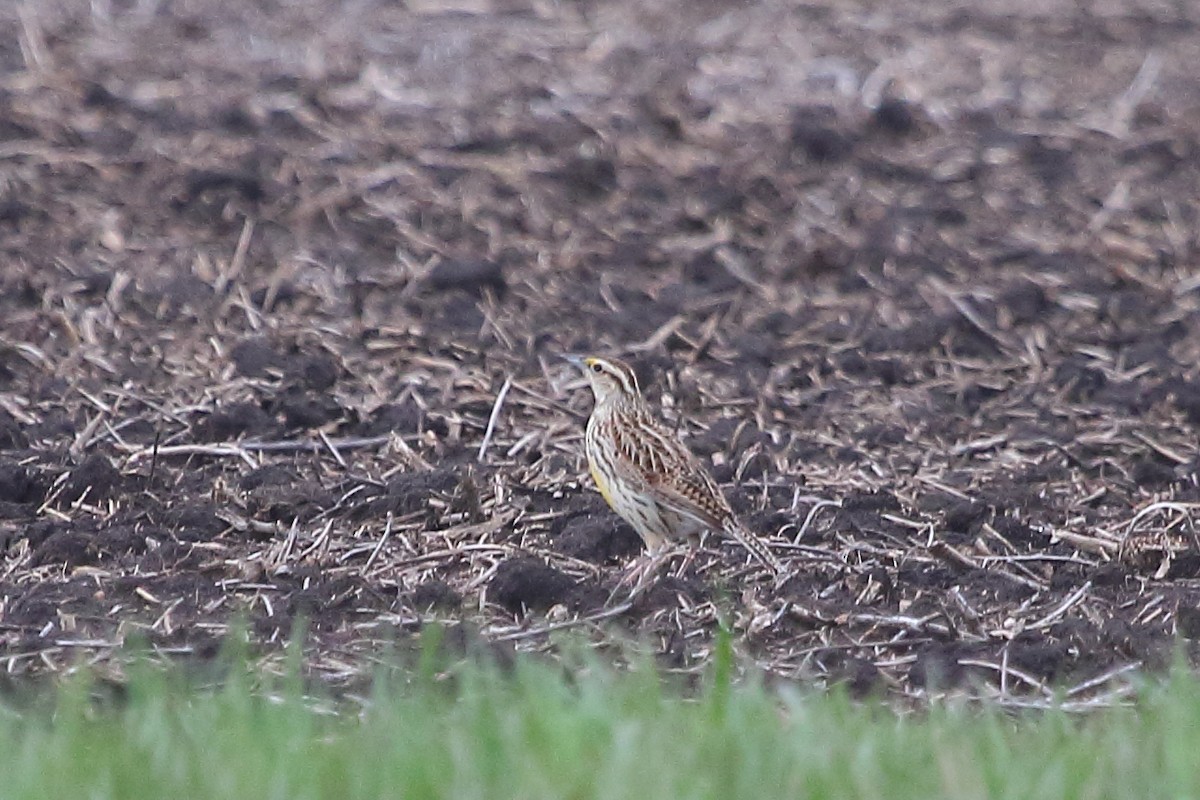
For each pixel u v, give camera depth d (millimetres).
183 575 12305
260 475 14148
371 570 12633
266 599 11992
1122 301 18859
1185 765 8672
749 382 16578
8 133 22297
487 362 16750
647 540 12531
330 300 17938
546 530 13422
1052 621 11961
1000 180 22953
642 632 11570
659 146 23484
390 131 23484
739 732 9070
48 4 28750
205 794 8352
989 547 13242
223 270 18453
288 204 20500
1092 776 8688
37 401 15508
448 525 13453
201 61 26172
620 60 27438
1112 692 10773
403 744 8906
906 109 24828
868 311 18453
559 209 21109
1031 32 29922
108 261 18625
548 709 9133
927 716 10289
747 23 29812
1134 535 13461
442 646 11086
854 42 28859
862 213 21469
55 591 12016
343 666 10852
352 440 15016
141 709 9531
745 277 19297
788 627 11758
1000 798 8445
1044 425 15891
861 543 13219
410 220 20406
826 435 15531
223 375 16094
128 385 15844
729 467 14602
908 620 11781
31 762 8695
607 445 12547
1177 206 22109
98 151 21922
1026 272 19797
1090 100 26391
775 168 22922
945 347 17672
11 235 19172
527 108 24766
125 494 13688
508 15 29922
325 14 29344
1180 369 17297
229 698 9656
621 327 17750
